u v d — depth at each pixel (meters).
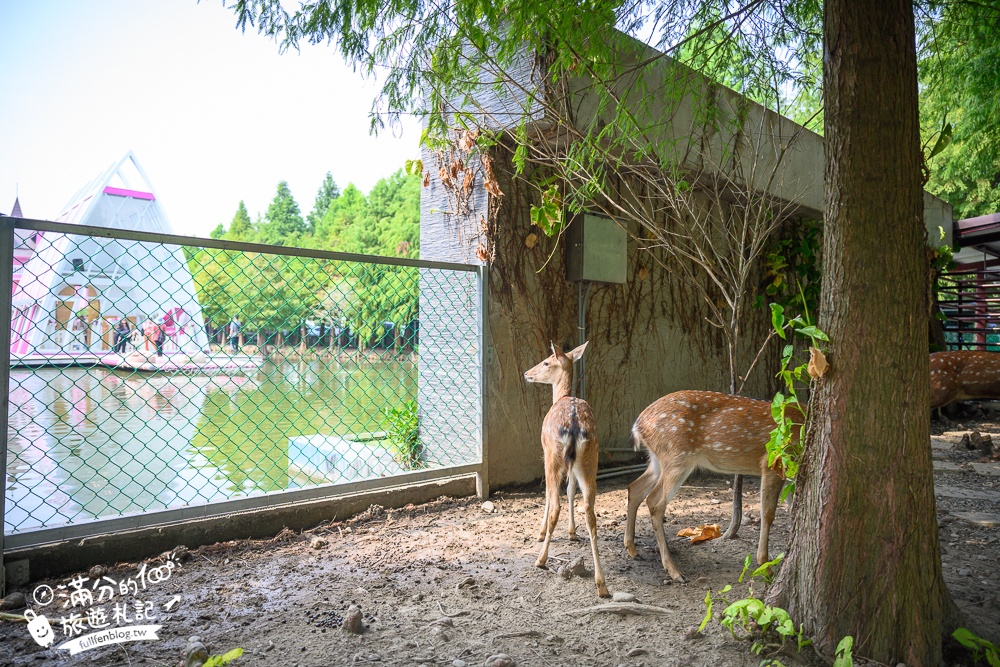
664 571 3.87
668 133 5.90
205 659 2.61
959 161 15.35
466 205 5.84
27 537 3.47
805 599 2.87
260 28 3.81
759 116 7.09
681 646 2.90
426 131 5.54
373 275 5.85
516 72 5.35
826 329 2.84
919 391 2.74
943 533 4.73
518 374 5.89
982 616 3.24
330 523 4.66
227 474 5.82
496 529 4.66
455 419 5.71
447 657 2.78
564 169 5.43
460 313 5.72
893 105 2.70
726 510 5.32
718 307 8.02
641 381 7.08
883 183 2.70
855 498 2.74
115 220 21.89
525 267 5.96
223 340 5.13
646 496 4.06
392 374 6.07
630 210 6.89
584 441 3.58
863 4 2.71
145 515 3.89
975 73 6.97
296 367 5.56
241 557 4.01
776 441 2.97
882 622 2.69
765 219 5.62
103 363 4.27
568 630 3.07
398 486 5.05
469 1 3.79
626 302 6.91
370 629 3.04
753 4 3.95
